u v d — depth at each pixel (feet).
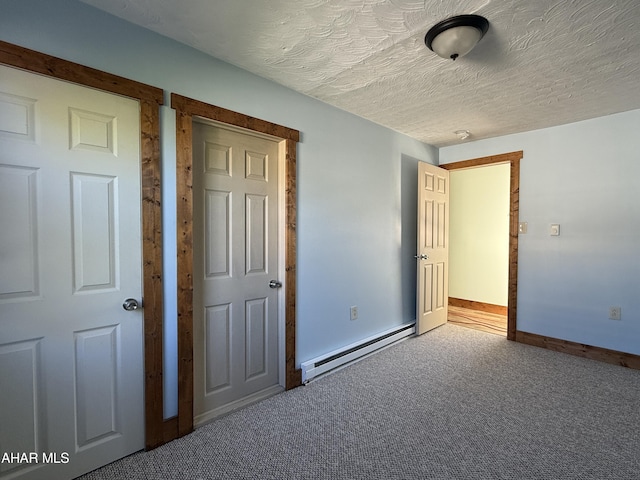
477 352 10.39
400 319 11.82
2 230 4.37
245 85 6.95
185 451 5.66
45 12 4.60
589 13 4.98
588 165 10.02
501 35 5.57
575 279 10.28
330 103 8.81
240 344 7.37
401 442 5.92
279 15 5.12
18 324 4.50
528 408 7.07
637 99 8.46
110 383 5.31
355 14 5.07
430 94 8.16
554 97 8.32
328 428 6.35
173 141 5.91
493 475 5.12
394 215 11.37
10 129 4.38
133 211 5.48
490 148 12.08
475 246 16.56
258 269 7.69
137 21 5.34
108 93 5.18
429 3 4.79
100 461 5.22
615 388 8.00
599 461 5.43
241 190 7.32
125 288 5.43
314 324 8.68
